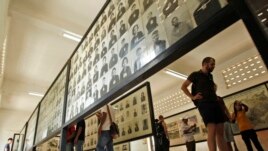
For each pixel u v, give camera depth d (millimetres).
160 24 824
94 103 1291
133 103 3379
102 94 1212
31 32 4746
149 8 926
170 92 7332
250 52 5176
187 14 693
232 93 5117
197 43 663
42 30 4676
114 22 1254
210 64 2104
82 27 4297
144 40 903
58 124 1996
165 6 821
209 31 604
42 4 3824
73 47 5344
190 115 6008
